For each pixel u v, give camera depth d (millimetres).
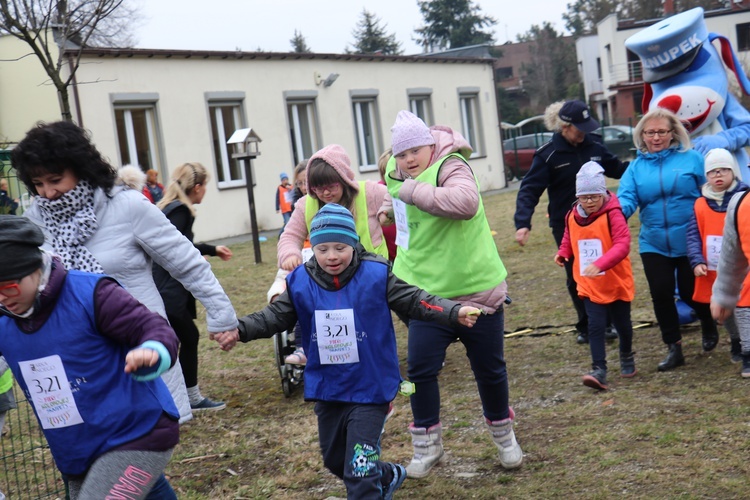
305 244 6043
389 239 6352
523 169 34062
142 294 4195
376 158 27719
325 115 25578
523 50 79562
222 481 4871
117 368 2941
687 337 7121
